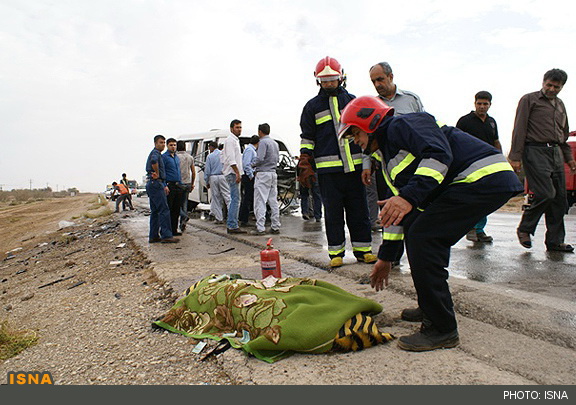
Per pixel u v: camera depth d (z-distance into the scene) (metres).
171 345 3.09
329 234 4.92
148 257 6.43
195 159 13.03
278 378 2.36
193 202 13.81
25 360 3.16
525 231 5.49
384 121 2.71
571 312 3.03
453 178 2.59
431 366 2.39
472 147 2.62
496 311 3.10
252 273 4.89
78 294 5.14
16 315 4.69
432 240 2.55
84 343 3.37
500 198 2.53
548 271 4.48
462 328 2.92
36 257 10.01
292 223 10.36
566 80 4.97
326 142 4.87
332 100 4.84
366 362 2.49
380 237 7.22
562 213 5.43
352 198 4.97
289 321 2.68
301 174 5.03
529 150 5.23
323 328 2.64
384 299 3.60
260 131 8.07
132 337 3.35
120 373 2.71
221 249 6.76
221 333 3.09
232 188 8.27
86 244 10.37
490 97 5.63
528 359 2.41
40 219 25.64
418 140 2.47
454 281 4.03
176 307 3.56
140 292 4.71
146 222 12.96
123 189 20.03
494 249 5.84
